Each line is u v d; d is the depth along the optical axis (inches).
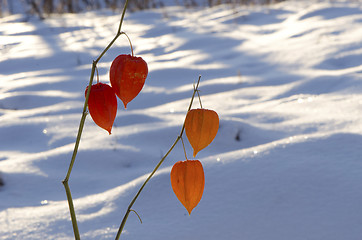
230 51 216.1
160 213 74.5
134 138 116.6
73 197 89.7
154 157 107.0
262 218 72.0
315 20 254.5
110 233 72.2
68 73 194.7
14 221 75.7
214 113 52.2
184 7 403.2
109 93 51.9
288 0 356.8
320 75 162.7
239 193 75.6
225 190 76.6
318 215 71.7
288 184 76.1
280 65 185.6
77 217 76.4
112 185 94.7
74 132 125.0
